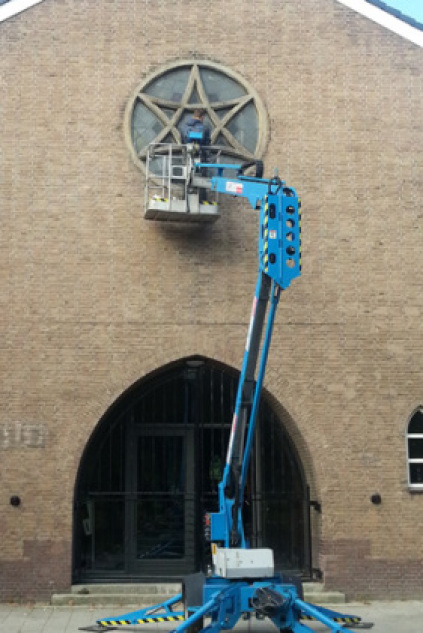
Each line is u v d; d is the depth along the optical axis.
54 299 12.50
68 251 12.64
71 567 11.93
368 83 13.47
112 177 12.88
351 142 13.27
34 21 13.21
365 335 12.77
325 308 12.80
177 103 13.23
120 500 13.02
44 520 11.97
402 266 12.98
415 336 12.81
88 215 12.75
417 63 13.59
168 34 13.38
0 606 11.57
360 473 12.41
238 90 13.49
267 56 13.44
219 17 13.49
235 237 12.91
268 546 13.11
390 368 12.71
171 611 10.38
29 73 13.06
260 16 13.54
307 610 8.36
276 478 13.34
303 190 13.09
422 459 12.66
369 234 13.04
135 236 12.75
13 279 12.52
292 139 13.21
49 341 12.39
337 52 13.52
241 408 9.38
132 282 12.63
